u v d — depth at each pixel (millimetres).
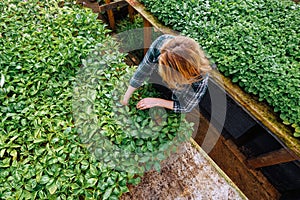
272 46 2531
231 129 2846
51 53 2355
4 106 2088
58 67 2275
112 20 3871
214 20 2727
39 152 1879
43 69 2291
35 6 2770
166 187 2074
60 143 1926
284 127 2129
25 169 1804
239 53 2430
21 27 2576
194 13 2793
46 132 1995
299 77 2273
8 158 1856
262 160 2635
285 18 2756
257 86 2268
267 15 2834
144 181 2062
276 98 2189
